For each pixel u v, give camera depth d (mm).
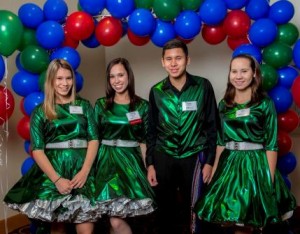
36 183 2281
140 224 3025
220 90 3680
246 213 2031
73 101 2354
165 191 2459
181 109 2367
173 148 2402
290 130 2682
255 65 2162
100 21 2576
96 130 2391
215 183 2188
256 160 2150
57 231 2434
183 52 2307
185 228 2775
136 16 2475
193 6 2488
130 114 2414
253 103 2156
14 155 3174
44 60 2496
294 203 2234
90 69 4102
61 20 2613
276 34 2465
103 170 2352
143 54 4016
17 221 3191
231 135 2209
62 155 2293
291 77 2557
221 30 2580
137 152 2461
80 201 2215
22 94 2596
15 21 2348
